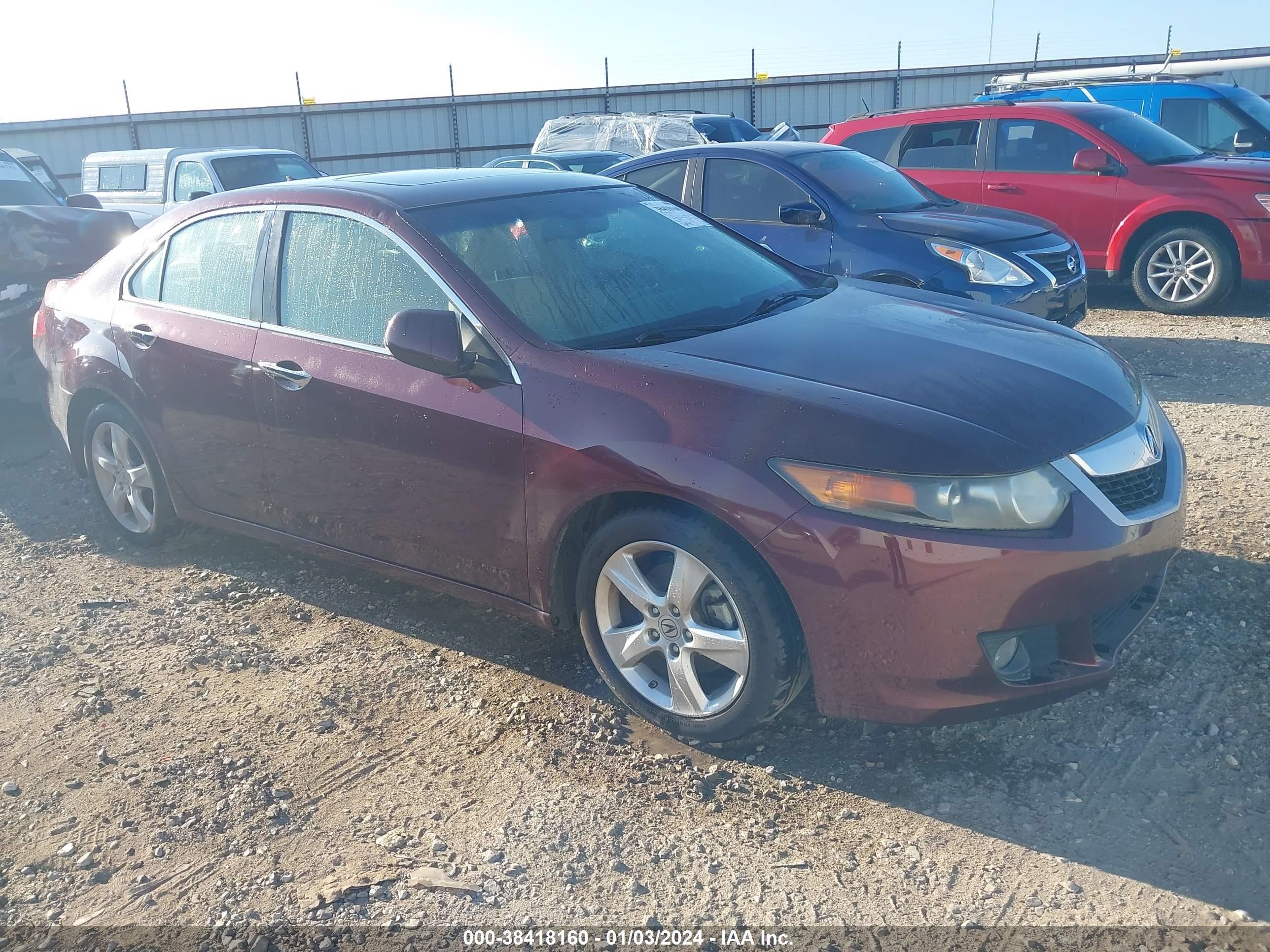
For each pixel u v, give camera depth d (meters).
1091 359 3.27
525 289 3.37
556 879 2.56
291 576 4.39
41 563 4.66
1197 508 4.45
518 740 3.14
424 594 4.16
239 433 3.91
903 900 2.43
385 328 3.49
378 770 3.04
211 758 3.14
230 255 4.03
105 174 13.60
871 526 2.59
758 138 16.67
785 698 2.86
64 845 2.79
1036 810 2.70
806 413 2.75
